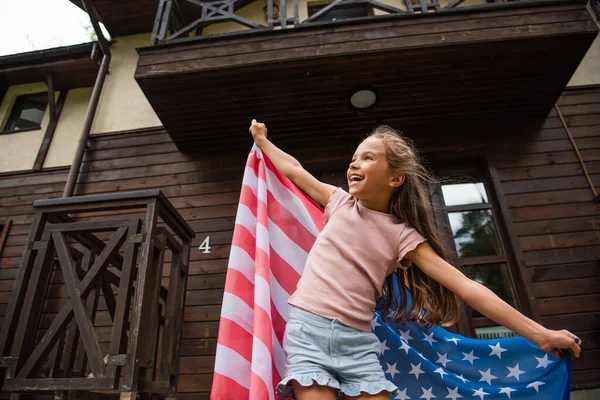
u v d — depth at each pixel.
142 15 5.35
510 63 3.54
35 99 5.67
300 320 1.22
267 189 1.81
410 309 1.56
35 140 5.16
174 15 4.92
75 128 5.13
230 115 3.98
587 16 3.39
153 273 2.79
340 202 1.50
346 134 4.21
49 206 2.86
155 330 2.66
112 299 3.12
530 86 3.76
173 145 4.61
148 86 3.66
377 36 3.47
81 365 2.89
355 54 3.41
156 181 4.39
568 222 3.65
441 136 4.16
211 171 4.36
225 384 1.31
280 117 4.00
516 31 3.35
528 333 1.11
